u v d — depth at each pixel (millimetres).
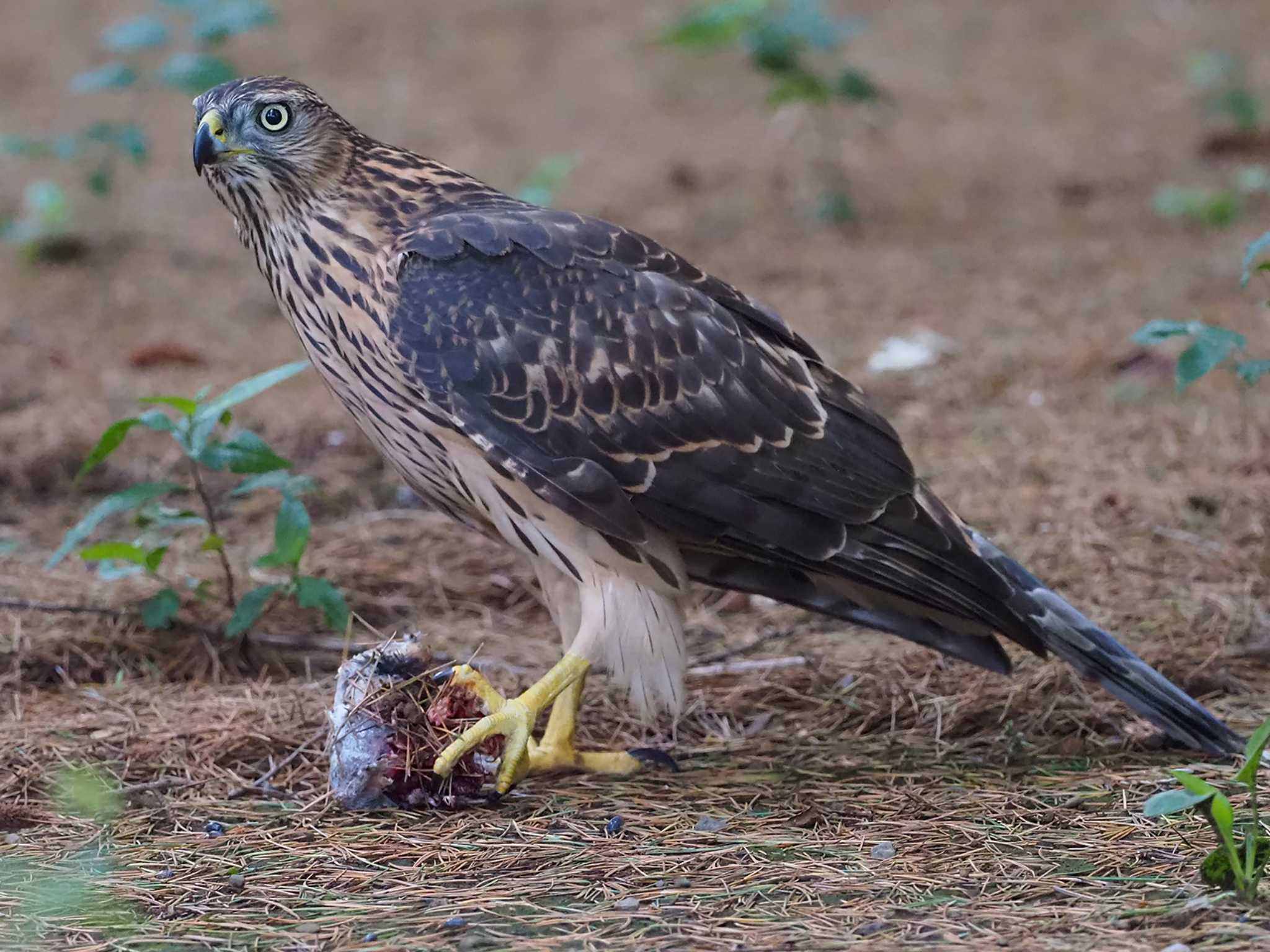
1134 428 14758
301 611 11609
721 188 24703
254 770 8961
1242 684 10000
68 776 8625
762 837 7766
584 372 8789
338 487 14117
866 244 21953
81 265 22156
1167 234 21703
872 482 9070
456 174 9570
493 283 8867
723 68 32094
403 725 8367
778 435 8961
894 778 8781
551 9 36219
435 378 8805
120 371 17484
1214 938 6117
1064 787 8484
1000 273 20328
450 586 12211
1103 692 9875
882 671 10375
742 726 9938
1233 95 25781
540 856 7566
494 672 10602
